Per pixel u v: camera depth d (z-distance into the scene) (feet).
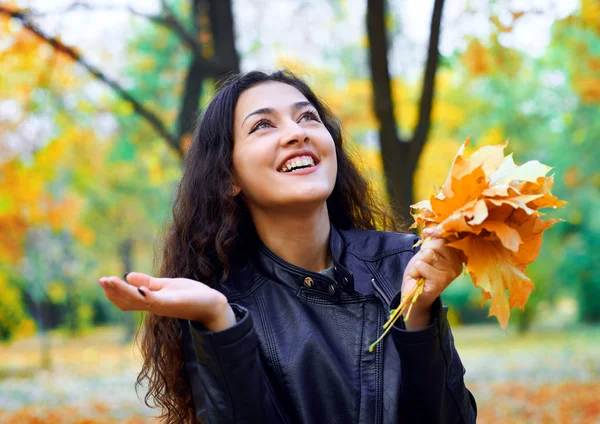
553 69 55.42
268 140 7.36
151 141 45.21
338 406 6.86
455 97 43.39
